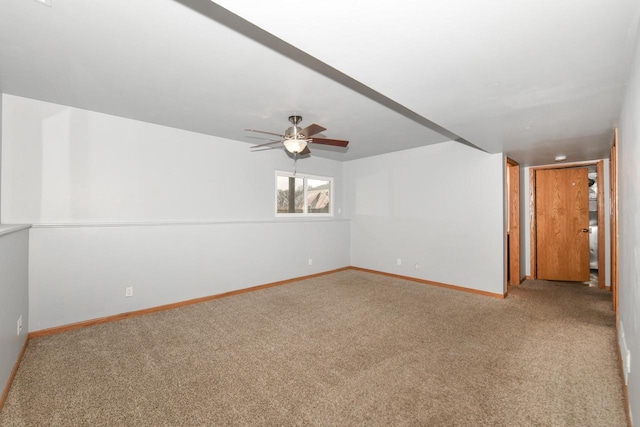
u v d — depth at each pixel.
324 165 5.67
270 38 1.81
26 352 2.47
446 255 4.59
